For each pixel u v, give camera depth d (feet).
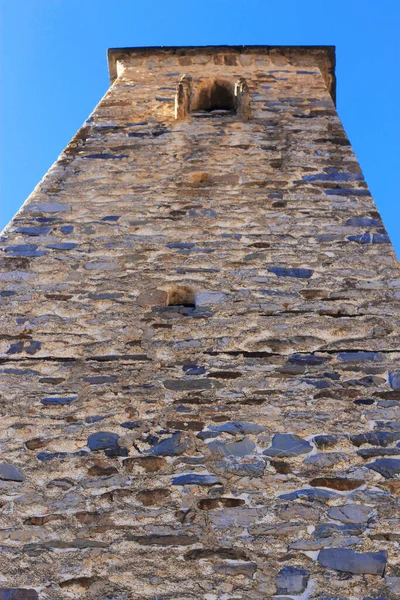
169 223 22.59
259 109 30.32
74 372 17.29
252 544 13.42
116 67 37.32
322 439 15.43
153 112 30.07
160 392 16.65
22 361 17.58
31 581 12.94
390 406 16.17
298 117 29.58
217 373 17.13
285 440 15.44
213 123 29.01
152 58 36.78
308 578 12.84
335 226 22.44
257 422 15.85
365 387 16.65
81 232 22.20
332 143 27.40
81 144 27.30
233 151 26.68
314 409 16.14
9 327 18.60
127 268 20.70
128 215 22.99
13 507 14.24
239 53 36.37
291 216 22.90
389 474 14.67
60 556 13.33
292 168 25.54
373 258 21.04
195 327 18.52
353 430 15.62
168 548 13.41
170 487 14.55
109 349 17.94
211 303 19.36
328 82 38.11
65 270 20.62
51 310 19.16
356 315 18.88
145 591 12.73
